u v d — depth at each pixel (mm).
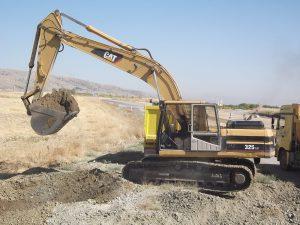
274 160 22203
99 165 17812
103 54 15781
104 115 45781
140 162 14641
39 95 15344
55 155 20000
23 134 29375
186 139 14602
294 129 17812
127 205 11508
